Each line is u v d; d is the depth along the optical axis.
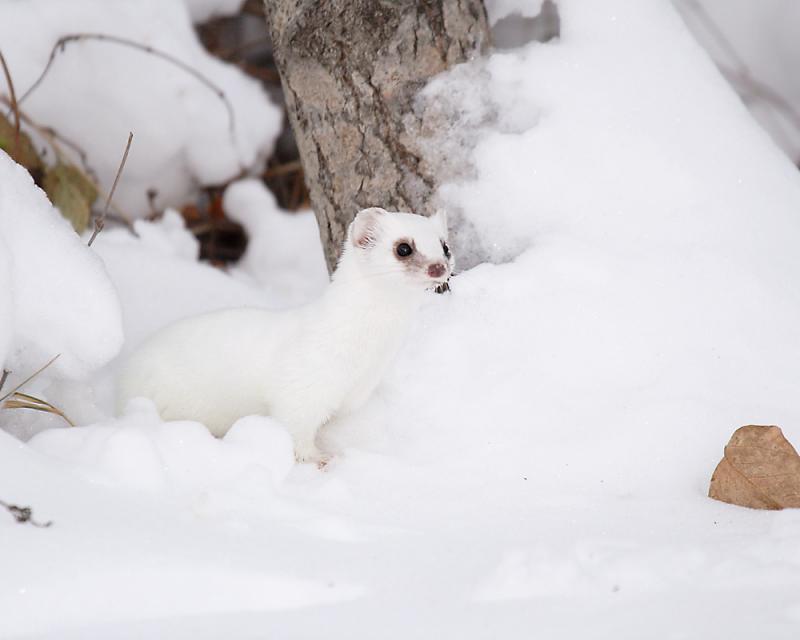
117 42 8.31
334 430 5.52
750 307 5.51
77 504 3.88
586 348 5.48
